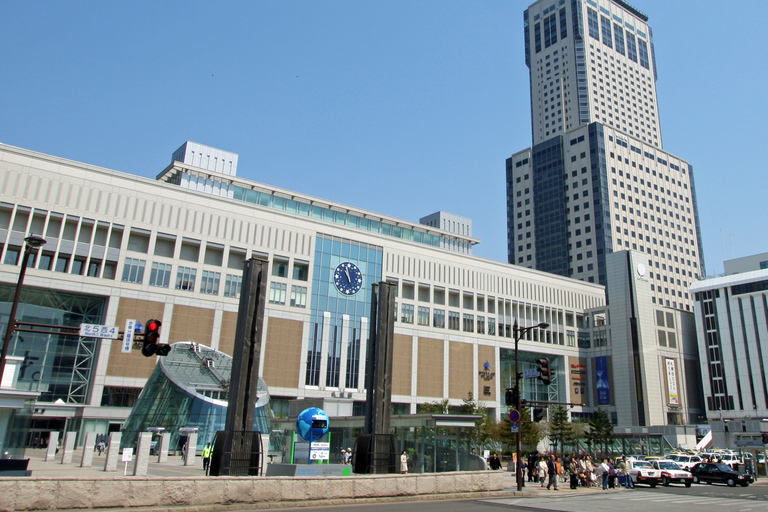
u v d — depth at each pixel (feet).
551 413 314.55
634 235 531.50
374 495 85.30
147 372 226.79
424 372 300.81
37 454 173.78
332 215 325.62
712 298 382.01
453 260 329.93
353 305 286.25
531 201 585.22
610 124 630.74
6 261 212.43
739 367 359.87
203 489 69.46
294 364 261.24
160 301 236.63
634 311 361.10
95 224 228.84
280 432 185.88
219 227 257.75
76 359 221.25
